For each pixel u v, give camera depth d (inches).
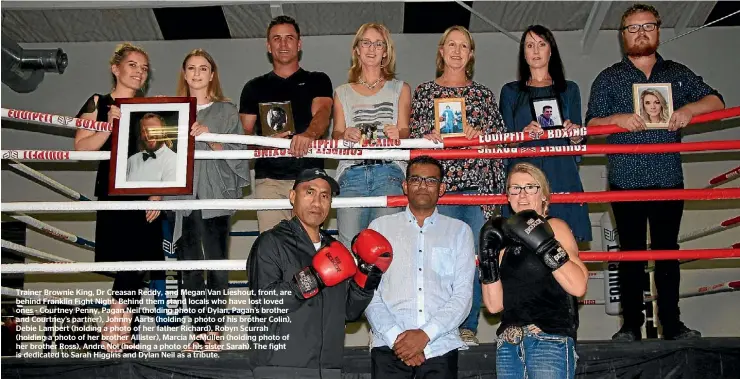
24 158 150.7
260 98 172.9
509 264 118.6
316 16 284.2
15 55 259.1
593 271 265.0
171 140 152.6
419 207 137.1
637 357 142.2
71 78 291.3
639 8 161.5
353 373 142.3
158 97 155.3
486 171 160.2
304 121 170.7
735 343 142.3
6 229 271.4
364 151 151.1
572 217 157.0
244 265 144.9
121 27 288.0
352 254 139.9
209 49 292.8
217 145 163.2
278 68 174.7
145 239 156.5
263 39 293.6
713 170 277.6
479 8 279.6
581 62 289.7
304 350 124.5
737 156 277.7
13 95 287.6
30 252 171.6
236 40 293.6
